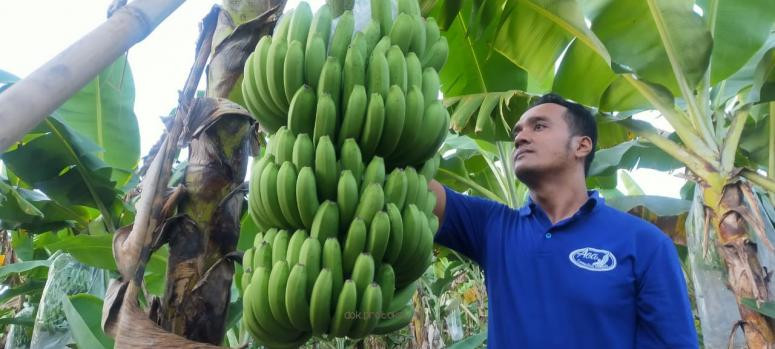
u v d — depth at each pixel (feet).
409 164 6.32
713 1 12.08
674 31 11.34
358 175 5.74
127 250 6.14
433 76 6.32
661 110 12.44
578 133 7.84
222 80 6.73
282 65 5.96
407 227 5.71
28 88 3.08
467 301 26.63
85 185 13.12
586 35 11.84
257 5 6.93
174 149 6.32
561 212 7.73
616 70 11.83
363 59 5.92
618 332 6.80
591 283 6.95
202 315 6.21
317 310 5.27
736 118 11.94
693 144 12.12
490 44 12.19
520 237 7.62
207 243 6.36
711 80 12.41
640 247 7.10
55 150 12.49
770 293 10.87
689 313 6.90
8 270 15.57
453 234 8.11
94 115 14.52
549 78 15.29
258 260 5.79
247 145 6.73
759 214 11.09
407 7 6.59
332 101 5.68
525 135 7.89
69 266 13.93
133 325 5.78
